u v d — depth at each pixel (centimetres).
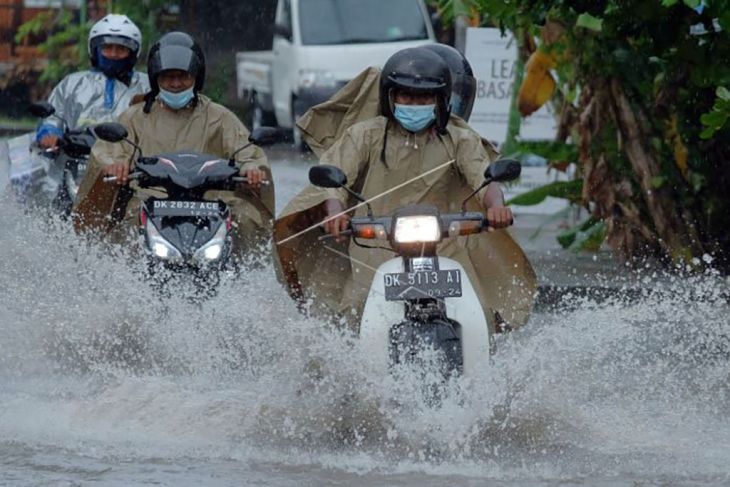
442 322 1452
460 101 2030
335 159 1617
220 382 1717
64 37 5988
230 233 1919
